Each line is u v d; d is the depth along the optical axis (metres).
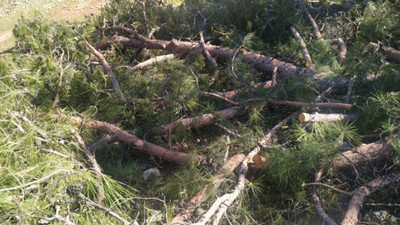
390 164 2.42
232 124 2.97
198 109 3.07
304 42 3.50
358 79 2.90
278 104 2.94
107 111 2.97
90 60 3.46
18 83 3.17
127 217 2.35
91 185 2.38
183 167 2.66
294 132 2.67
